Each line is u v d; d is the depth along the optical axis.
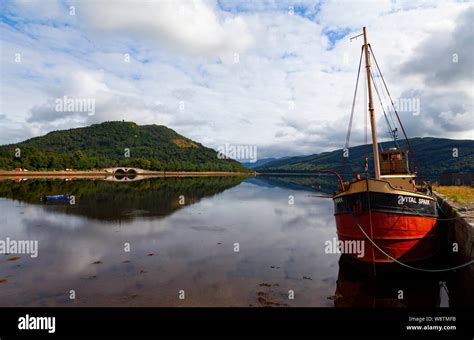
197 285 11.77
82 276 12.67
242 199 45.06
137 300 10.34
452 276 13.23
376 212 13.04
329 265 14.58
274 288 11.58
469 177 40.75
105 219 25.81
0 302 10.16
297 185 85.50
